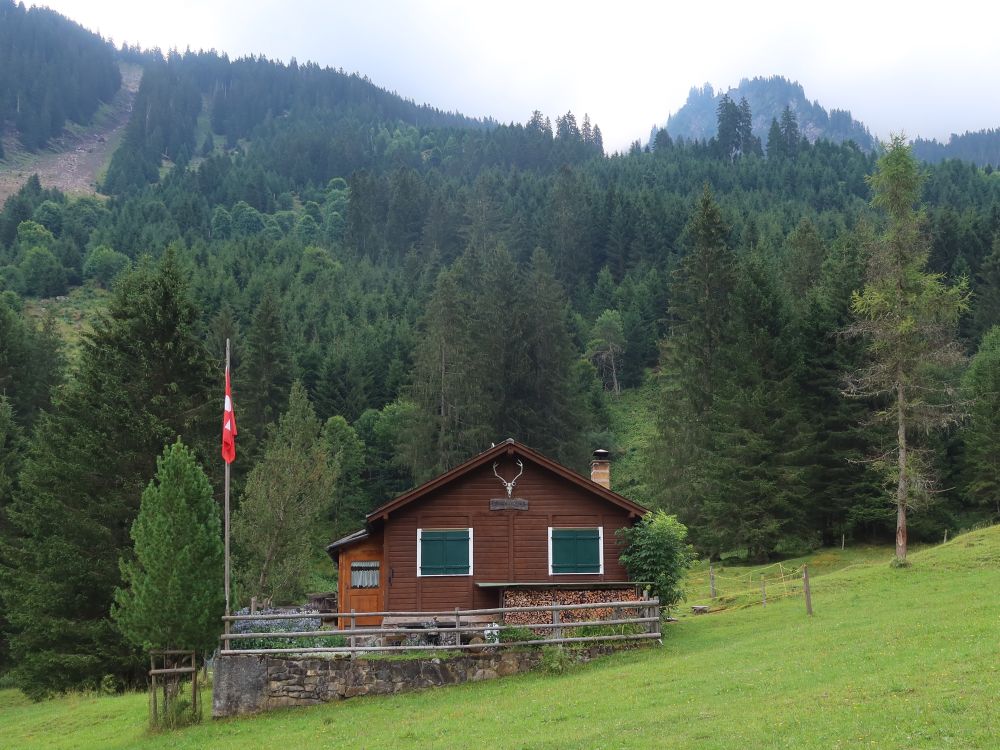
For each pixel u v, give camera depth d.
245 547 42.31
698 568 60.94
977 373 69.00
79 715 30.20
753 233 145.88
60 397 40.50
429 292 151.00
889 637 24.05
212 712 25.42
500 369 86.75
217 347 95.50
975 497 63.25
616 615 30.70
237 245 184.50
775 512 60.50
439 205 195.50
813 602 35.31
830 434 63.53
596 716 19.97
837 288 73.44
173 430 39.34
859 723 15.96
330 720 23.42
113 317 42.47
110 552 37.94
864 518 60.62
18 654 38.25
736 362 67.44
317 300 142.88
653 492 72.06
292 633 25.83
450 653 26.69
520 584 31.55
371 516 32.28
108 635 36.12
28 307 158.62
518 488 33.00
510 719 20.81
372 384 107.50
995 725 14.79
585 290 148.38
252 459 50.31
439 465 79.94
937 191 183.12
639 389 123.81
